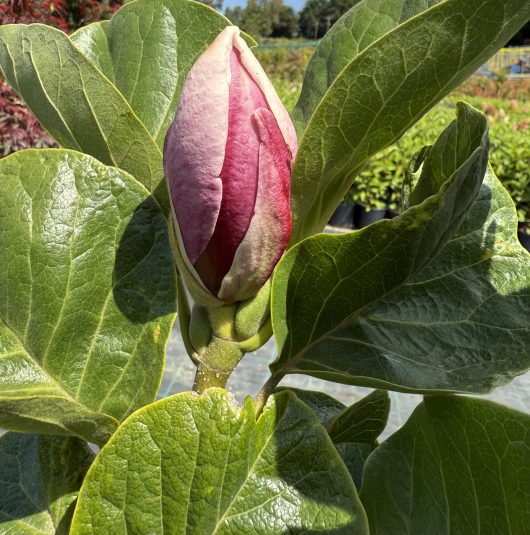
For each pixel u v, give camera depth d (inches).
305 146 33.4
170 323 35.0
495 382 35.1
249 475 32.7
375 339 36.7
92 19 263.1
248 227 30.9
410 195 41.2
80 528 28.5
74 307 35.0
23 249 34.8
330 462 33.1
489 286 40.3
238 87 30.0
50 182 35.4
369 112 32.4
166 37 46.5
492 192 44.1
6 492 43.0
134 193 36.6
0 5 212.7
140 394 34.8
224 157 29.9
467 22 29.6
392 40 30.2
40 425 32.9
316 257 33.7
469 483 37.1
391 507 38.7
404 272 34.8
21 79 40.4
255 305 34.1
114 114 37.9
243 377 177.9
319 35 2608.3
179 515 30.3
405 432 39.4
